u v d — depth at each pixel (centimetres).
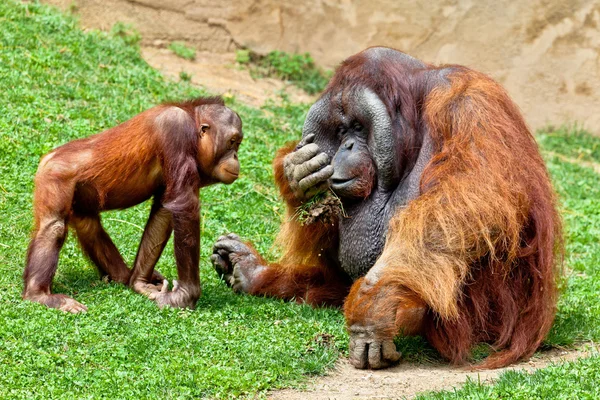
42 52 2888
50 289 1598
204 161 1666
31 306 1516
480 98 1552
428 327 1566
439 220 1455
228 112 1694
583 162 3491
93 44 3134
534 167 1577
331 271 1841
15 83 2608
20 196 2050
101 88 2780
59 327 1457
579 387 1309
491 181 1472
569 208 2817
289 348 1492
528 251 1563
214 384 1345
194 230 1619
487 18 3750
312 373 1449
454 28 3766
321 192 1617
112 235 1998
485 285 1561
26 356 1354
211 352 1448
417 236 1458
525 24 3731
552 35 3728
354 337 1489
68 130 2392
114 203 1692
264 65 3725
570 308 1864
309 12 3788
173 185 1614
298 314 1681
